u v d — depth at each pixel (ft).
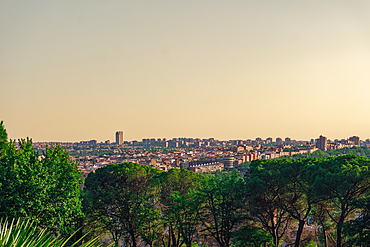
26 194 83.20
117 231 119.96
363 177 89.35
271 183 109.91
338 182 89.86
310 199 103.60
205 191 111.14
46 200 89.66
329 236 115.44
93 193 128.98
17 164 86.69
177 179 130.62
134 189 132.05
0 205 81.30
